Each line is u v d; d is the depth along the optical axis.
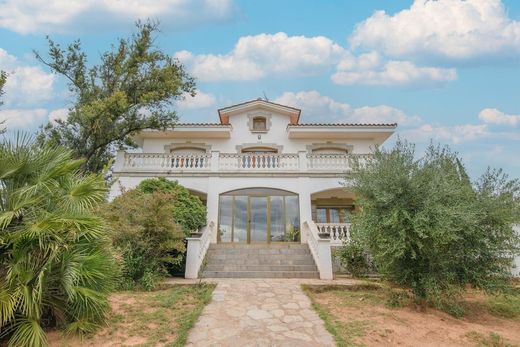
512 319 7.54
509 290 7.68
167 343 5.11
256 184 15.72
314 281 10.23
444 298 7.58
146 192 13.05
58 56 15.71
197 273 10.84
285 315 6.62
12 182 5.25
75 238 5.04
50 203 5.32
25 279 4.49
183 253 11.26
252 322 6.16
